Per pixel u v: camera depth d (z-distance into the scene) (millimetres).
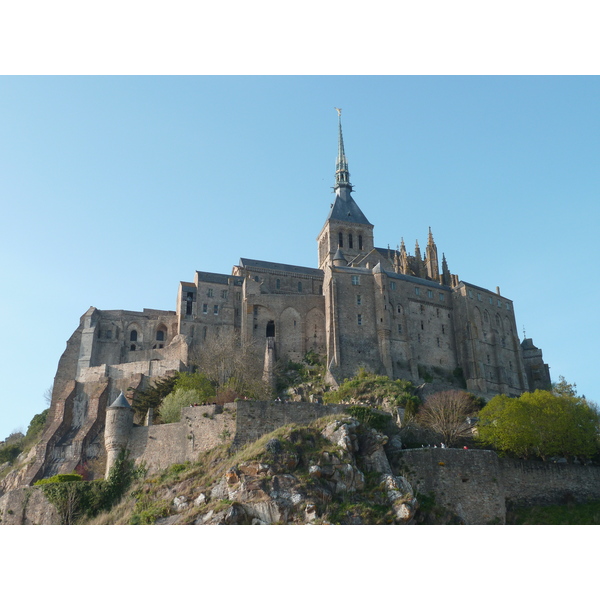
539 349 160250
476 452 79062
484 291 151000
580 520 77438
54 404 139500
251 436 79312
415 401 109062
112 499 79500
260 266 167875
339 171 198375
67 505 78000
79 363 144625
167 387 111750
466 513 75375
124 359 150625
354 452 76500
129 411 84688
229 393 101000
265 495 68250
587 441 88938
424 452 78750
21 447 138125
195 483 74500
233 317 154500
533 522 77000
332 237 183250
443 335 145125
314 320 142250
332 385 125375
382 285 139125
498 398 97188
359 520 67688
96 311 152000
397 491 72188
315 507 67188
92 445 122500
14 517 79312
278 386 129125
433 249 169500
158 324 156375
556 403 92000
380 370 132625
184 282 158125
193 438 80188
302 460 73688
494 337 146875
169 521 70000
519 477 82062
